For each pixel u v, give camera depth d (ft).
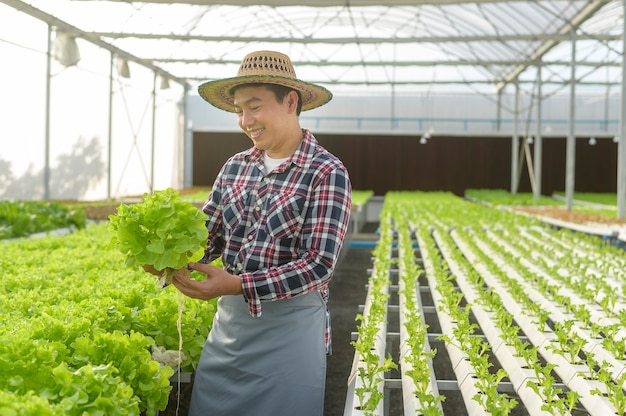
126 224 8.43
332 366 21.53
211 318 13.93
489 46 83.61
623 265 28.68
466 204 72.23
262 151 9.96
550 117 109.40
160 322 12.79
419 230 45.27
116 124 72.28
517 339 14.87
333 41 61.16
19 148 52.95
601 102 108.27
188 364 12.87
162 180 92.94
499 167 107.04
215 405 9.87
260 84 9.27
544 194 106.83
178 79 92.73
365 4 49.42
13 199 52.60
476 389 12.70
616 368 13.89
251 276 8.84
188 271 8.82
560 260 30.22
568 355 15.40
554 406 11.25
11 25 49.26
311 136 9.71
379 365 14.05
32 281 15.75
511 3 60.18
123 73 69.31
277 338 9.54
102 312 12.06
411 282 21.49
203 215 8.71
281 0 49.67
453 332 16.51
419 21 78.74
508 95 109.19
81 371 7.97
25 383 8.08
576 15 57.11
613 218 50.03
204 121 108.37
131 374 9.27
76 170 63.52
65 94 59.52
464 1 48.80
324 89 9.69
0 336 9.21
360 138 107.34
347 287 36.01
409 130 107.76
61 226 37.19
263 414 9.57
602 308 20.72
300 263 9.05
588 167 106.52
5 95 50.29
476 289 24.03
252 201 9.64
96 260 19.86
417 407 11.60
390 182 107.34
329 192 9.19
